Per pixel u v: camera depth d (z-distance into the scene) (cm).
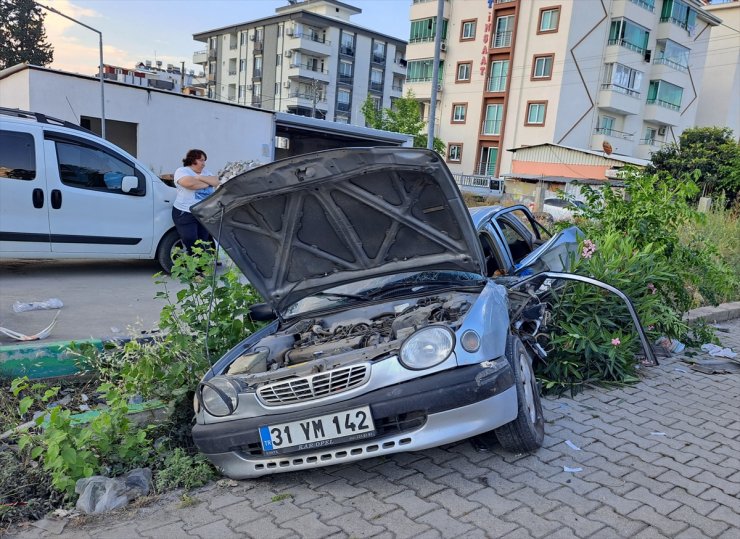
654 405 478
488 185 4006
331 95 6775
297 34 6469
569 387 507
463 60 4600
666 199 716
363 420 311
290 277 430
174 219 813
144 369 403
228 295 459
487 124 4503
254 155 2220
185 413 411
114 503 319
